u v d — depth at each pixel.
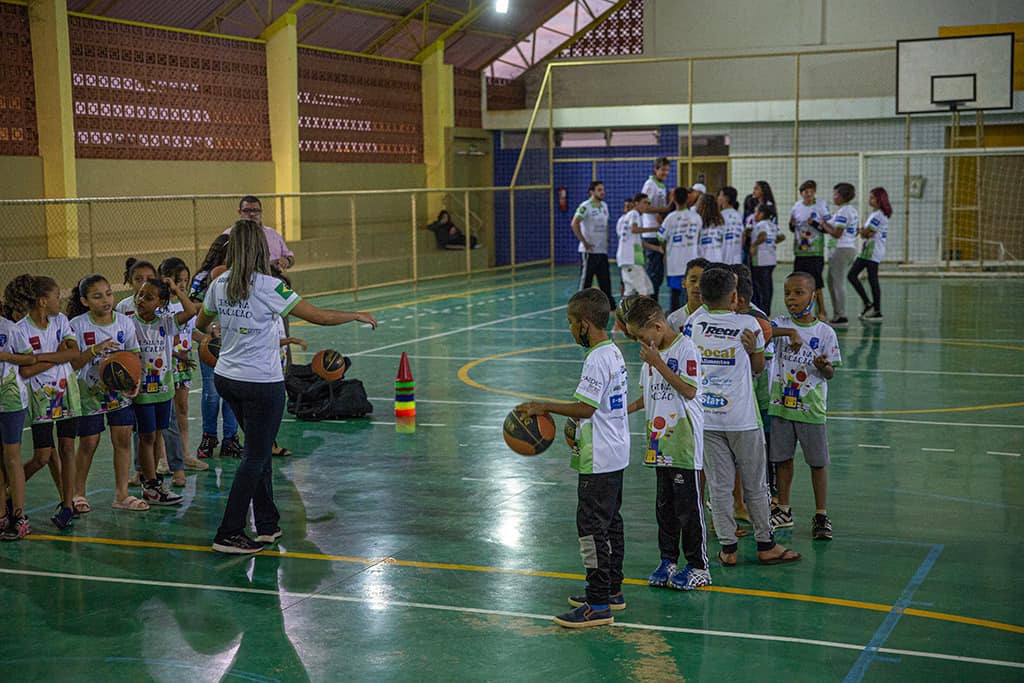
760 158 26.55
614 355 5.31
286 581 6.00
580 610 5.29
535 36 30.02
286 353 10.62
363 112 26.34
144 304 7.34
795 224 16.36
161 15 20.91
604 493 5.26
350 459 8.89
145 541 6.79
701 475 6.09
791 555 6.20
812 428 6.54
